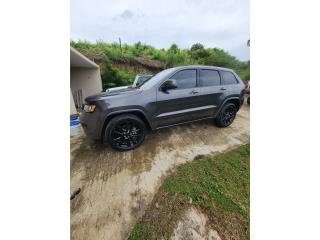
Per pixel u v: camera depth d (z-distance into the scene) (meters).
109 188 1.86
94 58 11.50
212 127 3.85
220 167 2.25
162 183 1.94
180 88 2.82
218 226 1.39
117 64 13.56
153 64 15.05
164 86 2.63
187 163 2.36
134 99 2.43
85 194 1.76
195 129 3.71
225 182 1.94
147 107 2.53
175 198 1.69
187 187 1.84
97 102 2.29
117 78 11.66
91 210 1.55
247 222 1.42
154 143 2.99
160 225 1.40
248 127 3.92
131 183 1.94
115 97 2.36
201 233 1.33
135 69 14.30
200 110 3.10
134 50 16.58
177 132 3.51
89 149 2.78
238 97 3.66
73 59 6.32
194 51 23.48
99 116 2.29
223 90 3.35
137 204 1.62
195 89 2.96
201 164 2.32
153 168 2.24
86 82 8.77
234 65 21.98
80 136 3.33
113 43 15.80
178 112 2.86
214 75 3.26
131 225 1.40
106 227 1.38
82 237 1.31
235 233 1.34
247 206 1.58
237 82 3.66
